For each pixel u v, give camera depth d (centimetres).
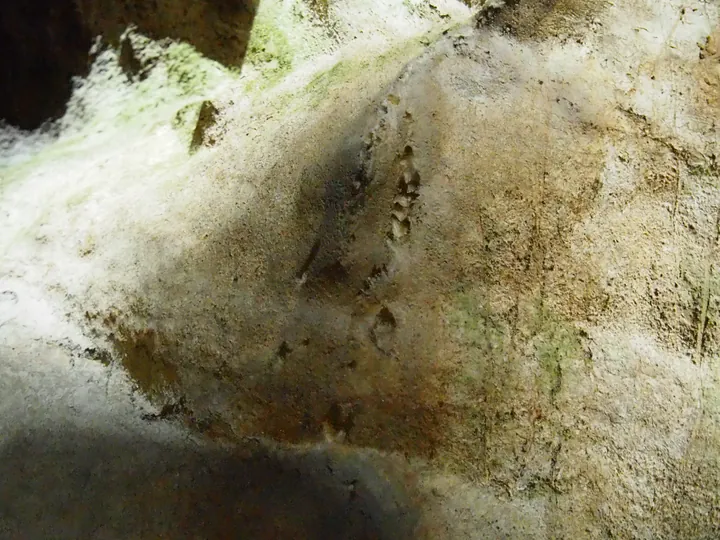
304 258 94
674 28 94
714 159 92
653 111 92
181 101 87
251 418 99
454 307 90
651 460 89
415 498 93
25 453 107
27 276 101
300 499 98
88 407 106
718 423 89
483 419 90
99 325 105
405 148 91
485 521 91
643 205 91
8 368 107
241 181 96
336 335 93
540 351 90
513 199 91
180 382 102
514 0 94
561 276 90
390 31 95
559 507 89
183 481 103
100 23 77
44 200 91
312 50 93
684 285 90
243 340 98
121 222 99
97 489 105
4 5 73
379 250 91
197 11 82
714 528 88
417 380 91
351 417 94
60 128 80
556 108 92
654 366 89
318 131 95
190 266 100
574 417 89
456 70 92
